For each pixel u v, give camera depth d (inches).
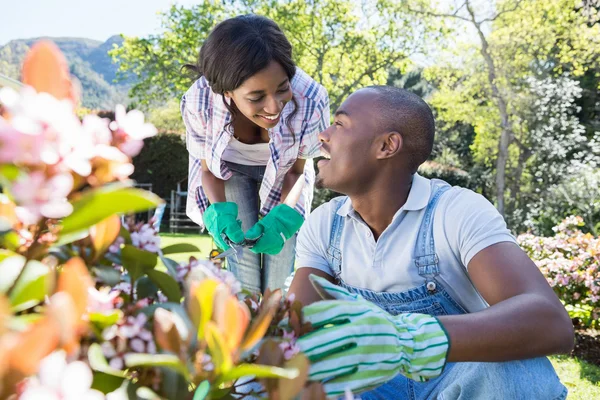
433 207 61.7
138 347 27.2
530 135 621.9
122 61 748.0
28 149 21.5
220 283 27.6
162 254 34.0
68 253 28.5
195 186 112.7
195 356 26.6
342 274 66.6
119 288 32.4
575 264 195.2
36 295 24.2
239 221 96.7
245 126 102.3
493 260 55.4
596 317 184.5
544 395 54.1
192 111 103.0
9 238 25.6
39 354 19.4
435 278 61.7
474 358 43.2
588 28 641.6
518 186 644.1
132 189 23.7
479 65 679.7
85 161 22.6
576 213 470.6
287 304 37.1
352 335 36.5
